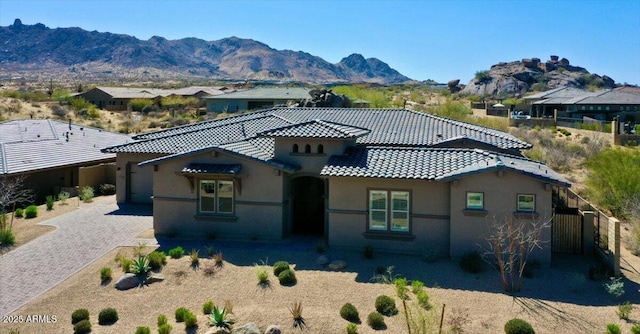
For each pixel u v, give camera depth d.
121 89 102.38
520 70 123.06
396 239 20.66
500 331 13.95
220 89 121.94
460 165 20.33
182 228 23.30
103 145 39.91
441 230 20.27
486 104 72.38
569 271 18.50
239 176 22.47
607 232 19.02
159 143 29.66
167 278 18.14
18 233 23.69
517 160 21.86
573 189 29.94
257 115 34.97
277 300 16.14
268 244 22.00
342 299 16.19
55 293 17.12
